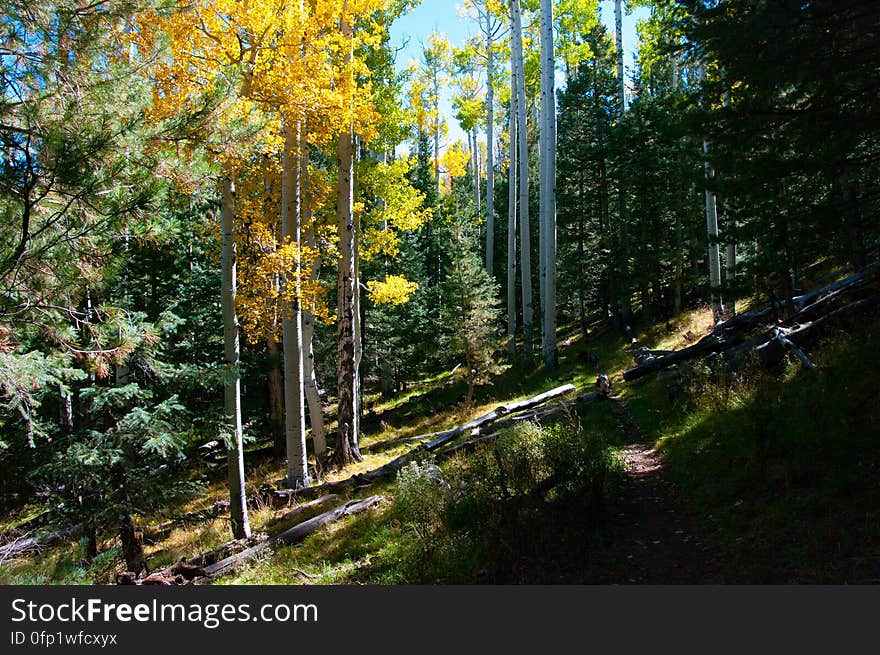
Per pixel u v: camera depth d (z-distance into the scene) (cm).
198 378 849
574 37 2473
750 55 622
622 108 2408
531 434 834
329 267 2134
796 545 493
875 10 535
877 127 596
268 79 873
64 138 452
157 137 536
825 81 594
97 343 600
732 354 1116
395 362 2433
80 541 833
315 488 1166
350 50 1071
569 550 584
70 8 503
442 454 1193
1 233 483
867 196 688
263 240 1115
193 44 825
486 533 596
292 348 1185
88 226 507
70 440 734
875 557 436
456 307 1905
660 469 826
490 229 2830
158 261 1198
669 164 2092
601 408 1305
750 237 841
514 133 2558
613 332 2414
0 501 734
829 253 800
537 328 3191
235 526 941
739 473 669
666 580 504
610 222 2542
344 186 1356
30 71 496
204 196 627
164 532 1097
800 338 975
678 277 2217
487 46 2589
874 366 723
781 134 675
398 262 2525
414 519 754
